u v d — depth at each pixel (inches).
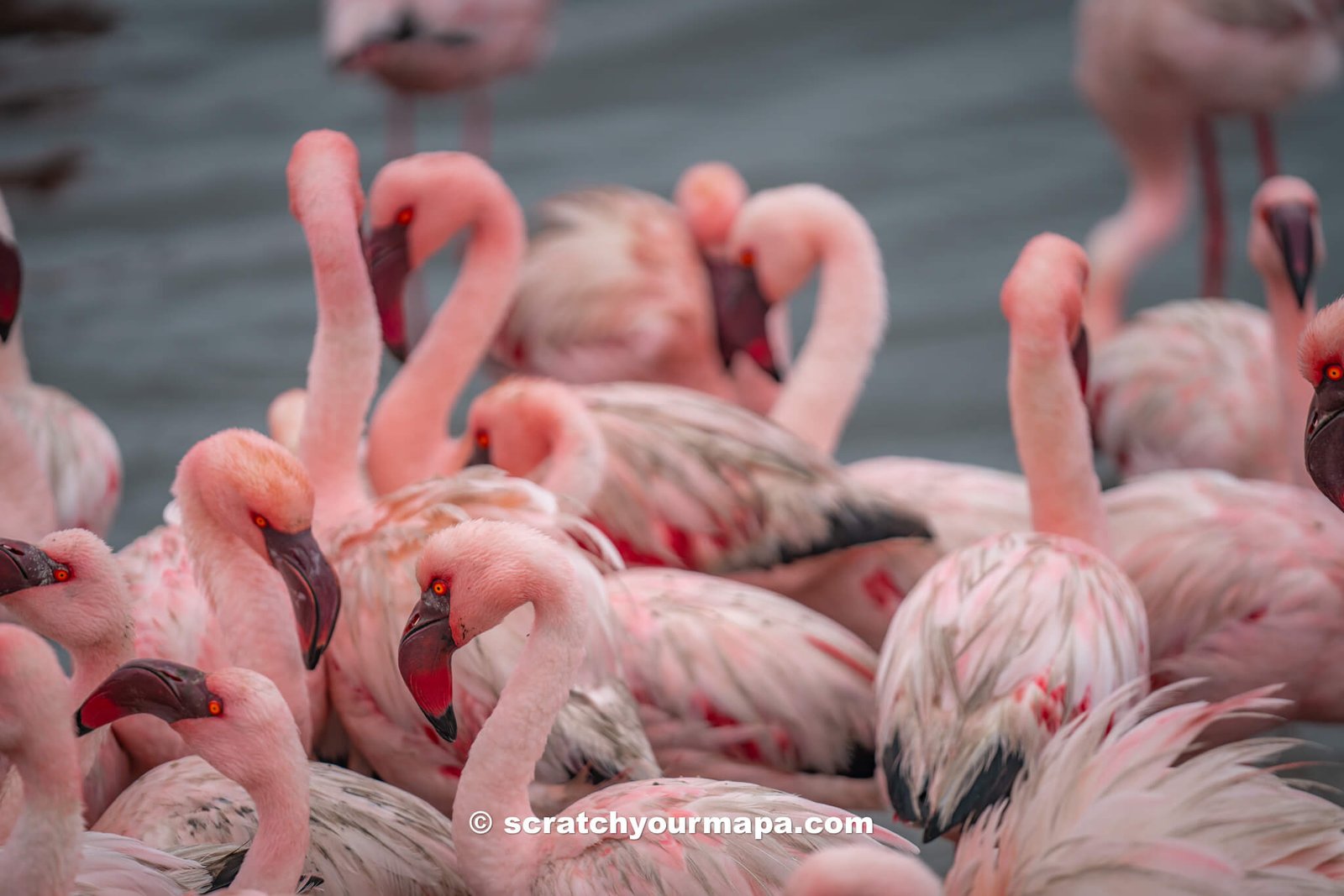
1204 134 597.6
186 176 726.5
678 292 487.2
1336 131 752.3
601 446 321.7
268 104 822.5
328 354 313.1
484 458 330.6
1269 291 382.9
